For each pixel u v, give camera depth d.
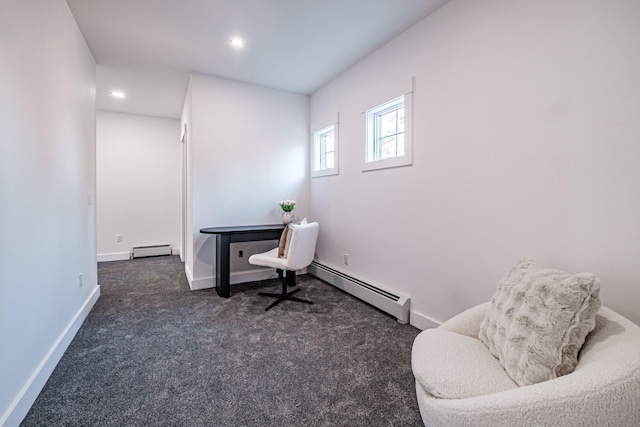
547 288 1.05
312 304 2.95
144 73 3.40
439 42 2.23
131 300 3.05
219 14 2.32
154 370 1.80
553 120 1.57
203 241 3.48
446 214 2.20
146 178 5.29
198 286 3.45
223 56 3.01
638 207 1.29
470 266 2.03
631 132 1.31
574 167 1.49
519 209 1.74
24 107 1.49
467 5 2.02
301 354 2.00
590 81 1.43
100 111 4.94
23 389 1.43
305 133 4.13
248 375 1.76
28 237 1.52
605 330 0.97
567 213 1.52
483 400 0.82
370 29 2.52
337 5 2.21
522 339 1.02
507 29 1.78
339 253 3.54
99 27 2.48
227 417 1.42
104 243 5.02
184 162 4.54
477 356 1.16
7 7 1.34
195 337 2.24
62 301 2.01
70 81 2.23
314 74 3.45
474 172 1.99
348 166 3.33
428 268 2.35
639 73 1.28
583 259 1.47
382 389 1.64
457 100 2.10
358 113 3.15
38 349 1.61
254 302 3.01
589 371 0.78
